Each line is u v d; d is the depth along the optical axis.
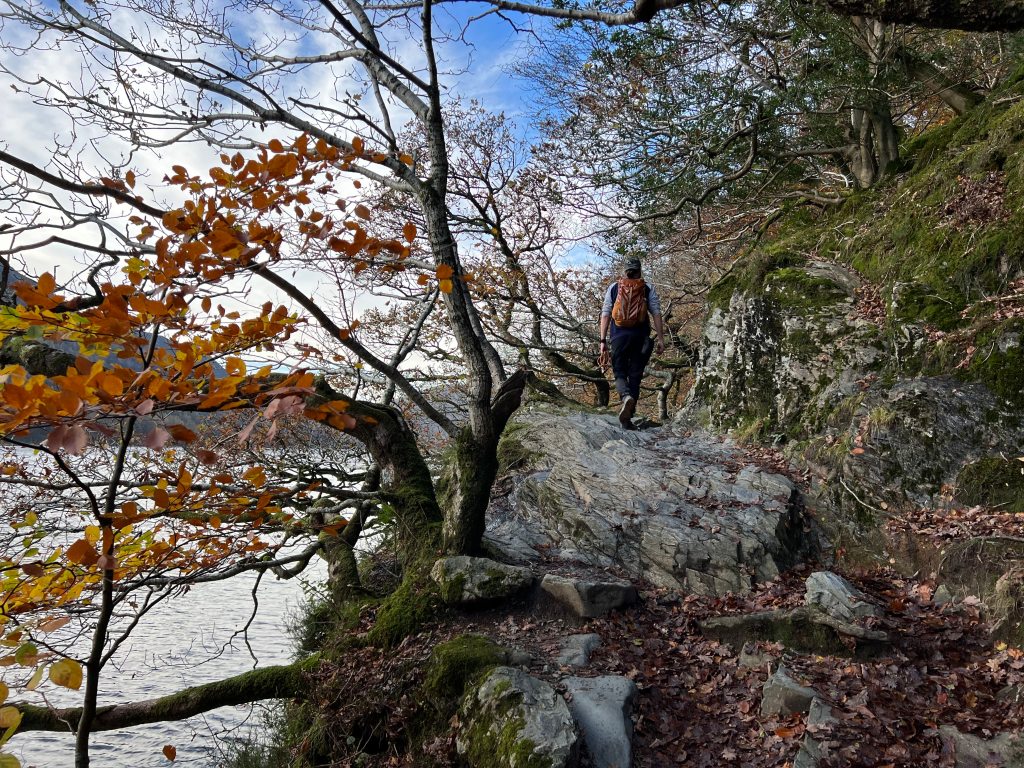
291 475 8.05
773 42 11.91
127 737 10.70
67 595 4.04
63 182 2.77
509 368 13.31
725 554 6.67
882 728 4.40
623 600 6.11
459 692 5.08
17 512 4.75
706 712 4.93
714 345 10.88
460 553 6.52
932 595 5.88
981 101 11.04
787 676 4.93
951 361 7.67
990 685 4.67
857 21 11.30
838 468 7.63
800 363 9.23
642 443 9.26
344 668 5.68
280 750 6.03
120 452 3.00
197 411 2.94
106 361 3.05
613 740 4.46
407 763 4.88
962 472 6.75
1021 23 2.53
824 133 12.85
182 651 13.30
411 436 7.45
